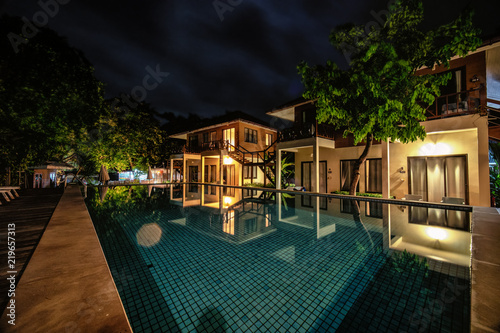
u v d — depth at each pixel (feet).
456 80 25.41
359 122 22.02
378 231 16.47
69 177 75.82
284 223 20.07
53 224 12.23
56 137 27.84
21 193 30.42
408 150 29.12
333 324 7.18
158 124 77.15
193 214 24.11
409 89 19.60
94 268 6.76
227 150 53.67
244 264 11.78
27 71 19.99
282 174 48.78
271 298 8.71
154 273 10.84
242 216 23.07
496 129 26.78
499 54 23.22
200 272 10.98
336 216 21.59
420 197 24.72
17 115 20.25
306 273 10.68
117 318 4.48
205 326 7.23
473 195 24.09
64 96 24.00
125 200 33.83
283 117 48.03
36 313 4.49
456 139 25.39
